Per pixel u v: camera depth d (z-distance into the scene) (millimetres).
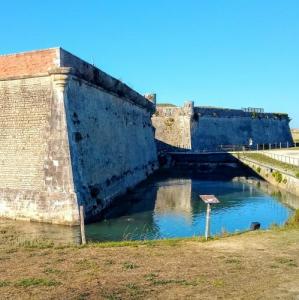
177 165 50969
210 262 10750
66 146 19422
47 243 13773
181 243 13203
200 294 8250
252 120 66375
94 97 24922
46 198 19312
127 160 32719
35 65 20125
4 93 21188
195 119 56594
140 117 41219
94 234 17812
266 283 8930
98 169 23891
